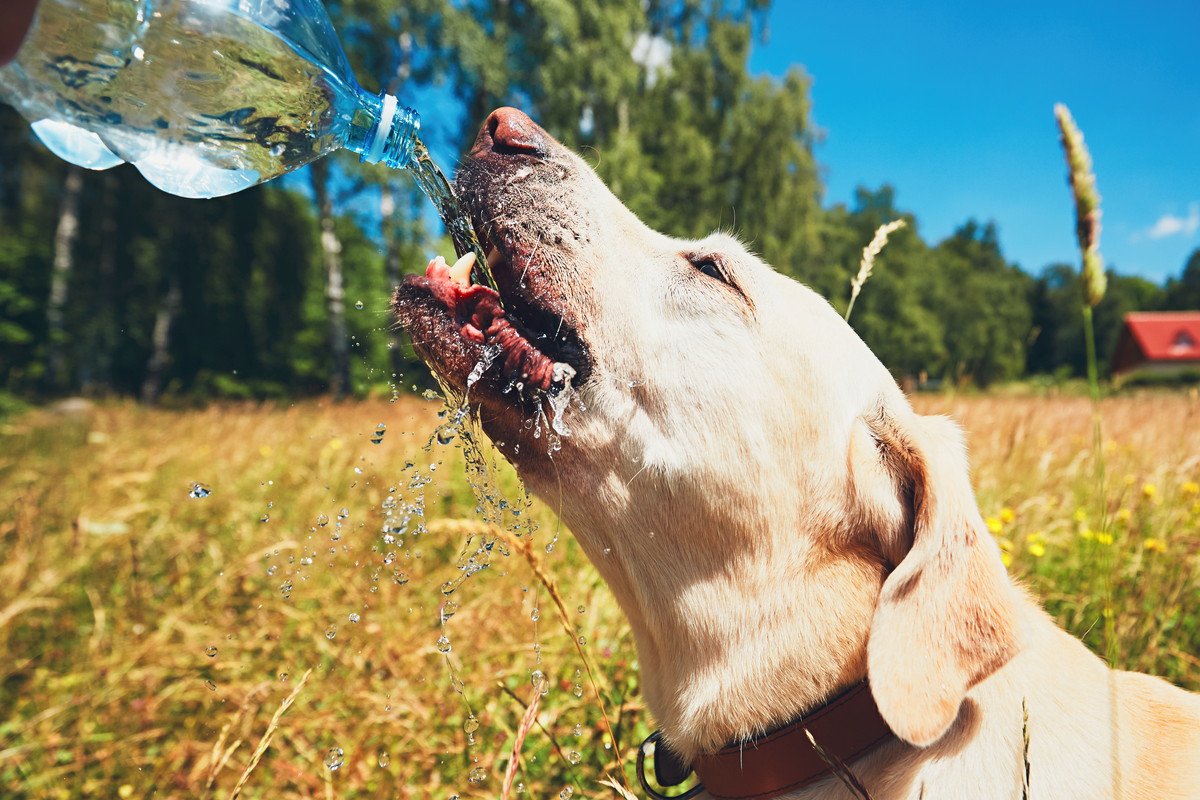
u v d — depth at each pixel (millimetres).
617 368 402
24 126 4262
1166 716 355
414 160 412
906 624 325
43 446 1574
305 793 458
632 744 492
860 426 385
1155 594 596
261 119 380
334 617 612
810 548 375
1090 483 814
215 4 355
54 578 707
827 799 352
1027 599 407
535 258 416
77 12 337
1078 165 275
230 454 1322
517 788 449
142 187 4637
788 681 366
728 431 387
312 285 5207
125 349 4719
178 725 561
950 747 337
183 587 728
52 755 531
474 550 723
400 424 1275
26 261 4332
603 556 416
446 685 519
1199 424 1079
